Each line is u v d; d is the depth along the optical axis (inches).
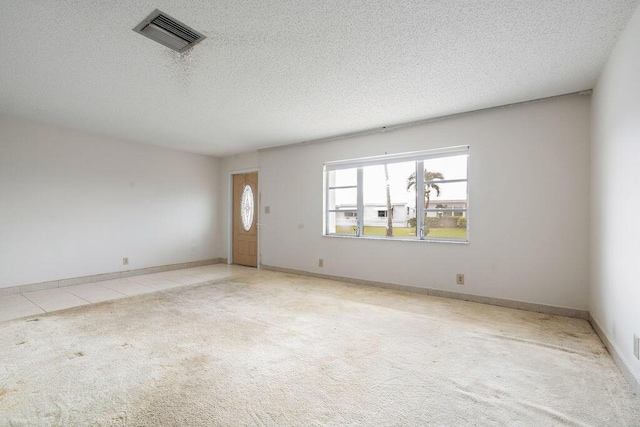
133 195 209.2
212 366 85.0
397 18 77.9
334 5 73.1
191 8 74.2
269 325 116.4
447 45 90.7
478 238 145.7
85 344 98.6
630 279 76.6
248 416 64.1
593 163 116.0
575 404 68.0
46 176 170.7
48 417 63.1
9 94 127.6
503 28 82.0
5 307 137.3
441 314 129.0
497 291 141.1
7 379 77.5
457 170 157.9
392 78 112.5
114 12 75.5
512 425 61.4
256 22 79.7
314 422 62.4
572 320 121.4
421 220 167.2
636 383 70.6
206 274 215.6
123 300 149.6
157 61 100.3
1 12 74.7
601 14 75.7
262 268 235.1
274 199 228.1
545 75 109.3
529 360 88.4
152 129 180.4
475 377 79.5
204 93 126.6
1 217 156.0
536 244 132.5
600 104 106.9
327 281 193.3
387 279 173.6
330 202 206.2
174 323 118.1
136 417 63.4
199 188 251.3
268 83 117.0
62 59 98.7
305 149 210.2
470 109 144.1
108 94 128.0
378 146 177.3
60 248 175.8
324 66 103.7
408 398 70.6
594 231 113.7
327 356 91.4
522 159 135.3
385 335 107.0
